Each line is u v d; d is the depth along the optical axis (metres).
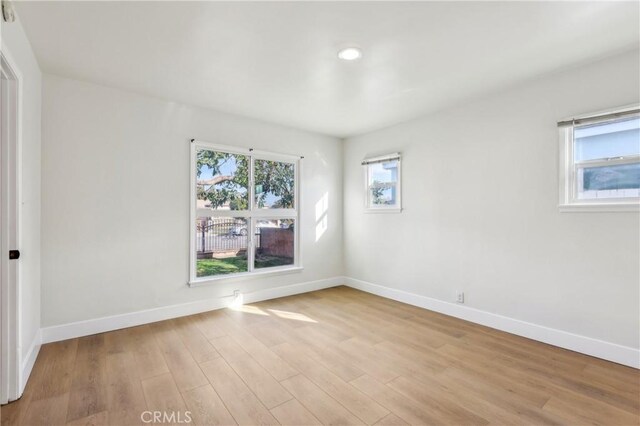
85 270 2.98
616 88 2.47
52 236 2.82
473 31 2.16
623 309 2.45
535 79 2.91
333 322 3.40
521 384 2.19
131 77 2.89
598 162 2.60
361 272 4.79
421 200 3.95
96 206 3.04
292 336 3.03
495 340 2.93
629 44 2.32
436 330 3.18
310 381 2.23
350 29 2.14
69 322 2.91
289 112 3.82
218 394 2.07
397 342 2.89
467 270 3.47
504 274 3.16
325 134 4.84
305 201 4.67
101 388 2.12
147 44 2.33
